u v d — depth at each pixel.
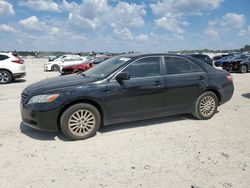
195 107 5.70
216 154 3.97
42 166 3.59
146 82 5.05
